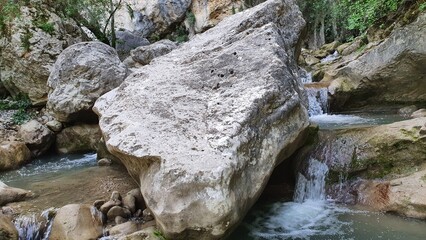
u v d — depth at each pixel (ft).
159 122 16.30
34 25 39.75
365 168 18.62
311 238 15.30
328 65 45.65
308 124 18.11
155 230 14.25
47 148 31.65
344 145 19.67
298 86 19.75
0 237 14.65
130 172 17.28
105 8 55.62
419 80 29.25
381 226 15.65
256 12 25.59
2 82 41.04
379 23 42.09
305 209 18.11
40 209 17.31
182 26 83.61
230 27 25.44
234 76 18.15
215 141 14.33
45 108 37.91
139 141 15.28
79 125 32.14
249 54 19.02
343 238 15.08
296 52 28.63
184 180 13.03
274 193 19.84
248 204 14.70
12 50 38.63
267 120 16.05
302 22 27.89
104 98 21.44
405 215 16.02
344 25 79.97
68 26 44.32
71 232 14.65
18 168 27.37
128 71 32.71
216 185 12.91
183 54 23.39
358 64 32.55
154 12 81.97
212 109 16.25
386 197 16.99
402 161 17.90
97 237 14.82
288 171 20.92
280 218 17.25
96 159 28.96
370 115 30.73
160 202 13.23
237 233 15.94
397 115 29.30
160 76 20.40
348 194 18.45
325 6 81.20
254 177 14.97
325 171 19.52
